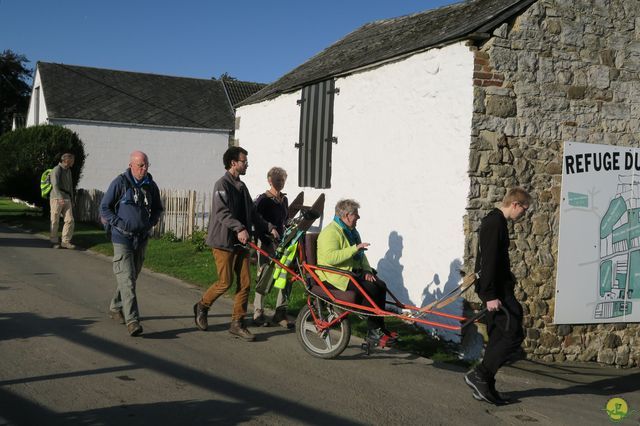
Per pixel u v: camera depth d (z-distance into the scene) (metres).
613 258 8.41
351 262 6.64
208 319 7.78
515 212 5.38
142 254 7.13
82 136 28.48
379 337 6.56
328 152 10.66
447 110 7.98
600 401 6.00
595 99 8.29
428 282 8.15
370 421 4.80
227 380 5.52
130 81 32.62
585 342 8.28
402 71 8.87
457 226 7.71
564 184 8.06
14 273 10.02
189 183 30.66
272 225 7.45
